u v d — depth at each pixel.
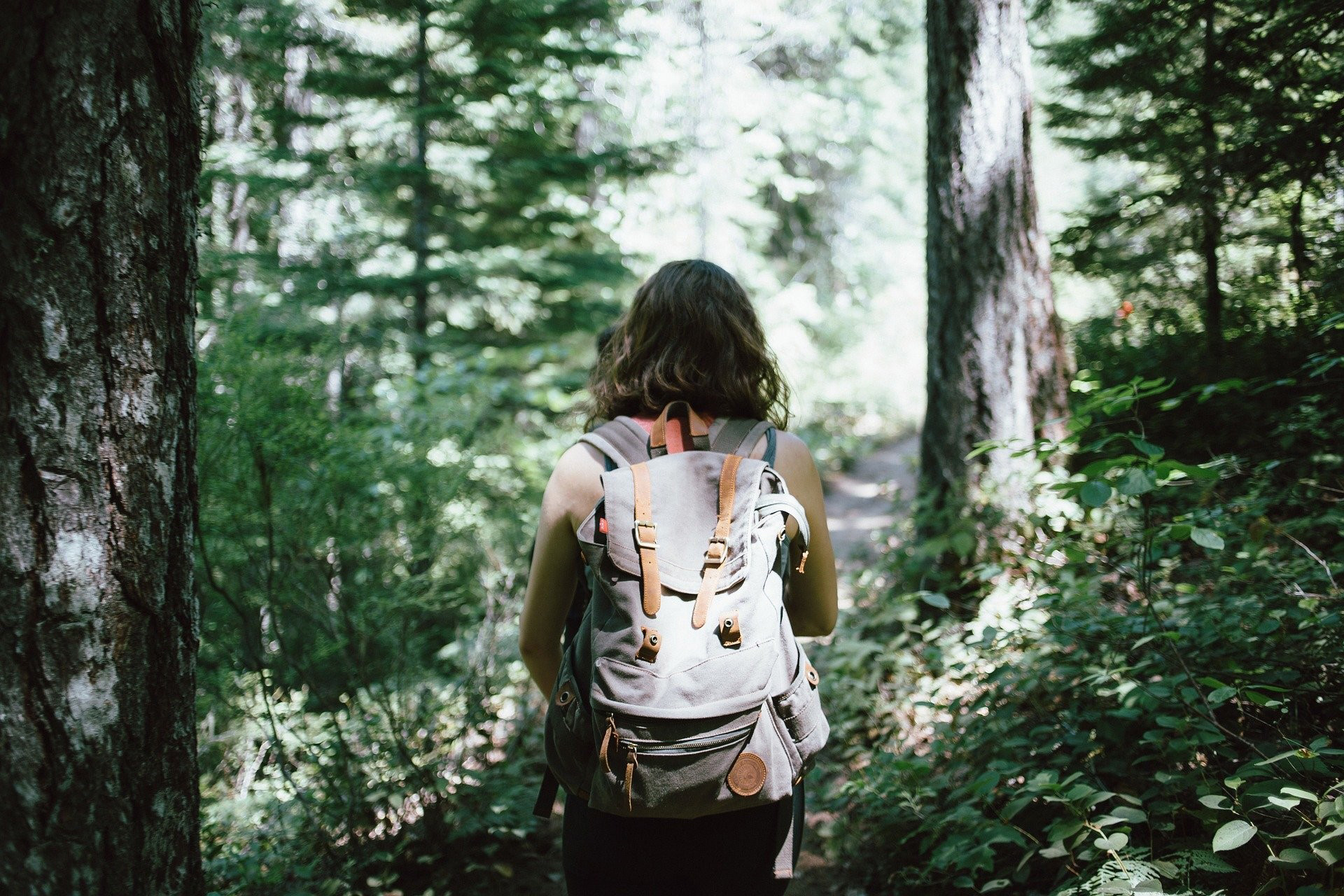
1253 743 2.25
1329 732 2.19
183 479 1.57
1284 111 3.95
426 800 2.93
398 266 7.44
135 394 1.47
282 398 3.12
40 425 1.37
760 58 14.59
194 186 1.60
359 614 3.07
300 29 5.98
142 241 1.47
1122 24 4.63
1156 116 4.62
